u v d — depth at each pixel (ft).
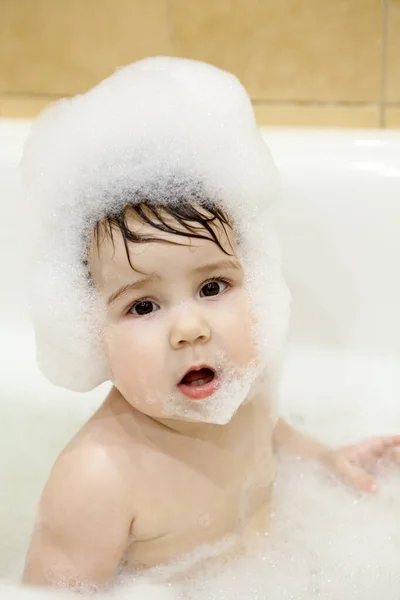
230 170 2.41
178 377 2.28
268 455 2.86
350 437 3.41
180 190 2.30
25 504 3.17
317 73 3.92
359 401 3.59
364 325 3.65
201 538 2.62
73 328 2.44
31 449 3.49
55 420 3.64
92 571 2.42
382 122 4.01
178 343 2.23
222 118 2.49
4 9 3.93
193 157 2.35
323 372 3.69
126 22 3.90
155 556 2.58
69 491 2.39
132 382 2.32
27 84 4.12
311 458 3.04
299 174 3.42
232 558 2.65
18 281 3.84
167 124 2.38
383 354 3.67
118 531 2.42
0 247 3.76
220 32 3.88
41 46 4.01
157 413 2.37
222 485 2.63
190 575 2.58
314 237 3.50
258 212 2.54
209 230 2.23
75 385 2.63
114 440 2.47
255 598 2.50
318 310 3.65
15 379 3.83
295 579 2.57
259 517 2.81
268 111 4.05
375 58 3.86
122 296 2.25
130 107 2.42
